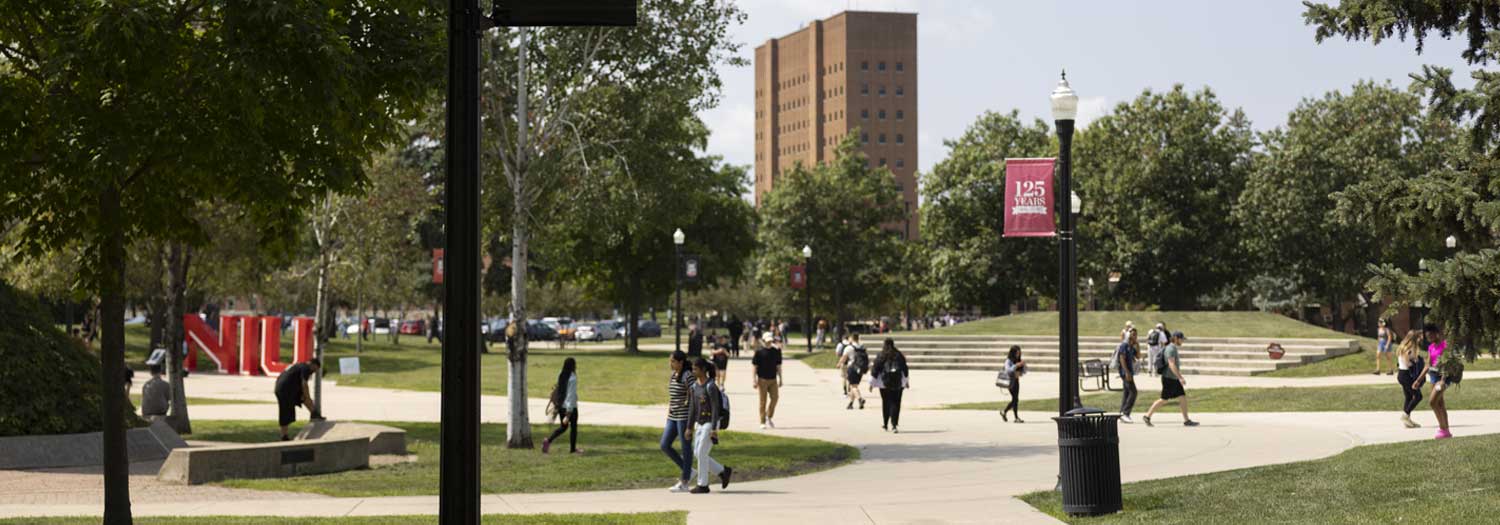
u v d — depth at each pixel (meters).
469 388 6.55
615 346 77.12
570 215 21.44
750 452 19.91
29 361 18.42
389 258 39.06
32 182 10.23
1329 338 44.66
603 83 21.53
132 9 8.86
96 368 19.84
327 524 11.76
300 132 10.63
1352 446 18.48
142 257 25.84
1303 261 64.38
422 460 18.97
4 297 19.16
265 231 11.33
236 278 40.41
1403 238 12.52
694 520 12.34
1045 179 13.59
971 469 17.47
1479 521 10.30
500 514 12.79
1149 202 65.56
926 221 70.75
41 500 14.26
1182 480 14.69
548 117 21.70
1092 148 69.31
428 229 59.50
